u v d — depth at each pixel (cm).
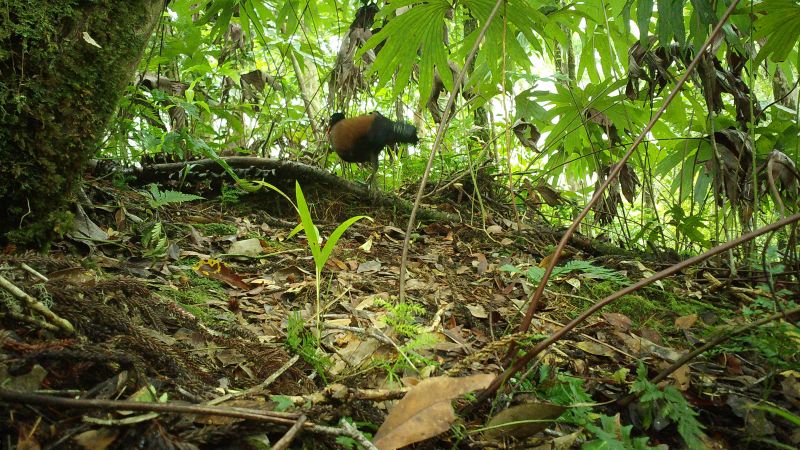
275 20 429
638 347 208
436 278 273
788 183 221
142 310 156
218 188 363
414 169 445
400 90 317
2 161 168
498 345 139
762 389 175
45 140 174
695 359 198
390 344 168
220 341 157
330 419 119
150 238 240
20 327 124
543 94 381
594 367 190
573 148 412
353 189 366
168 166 352
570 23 365
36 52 167
